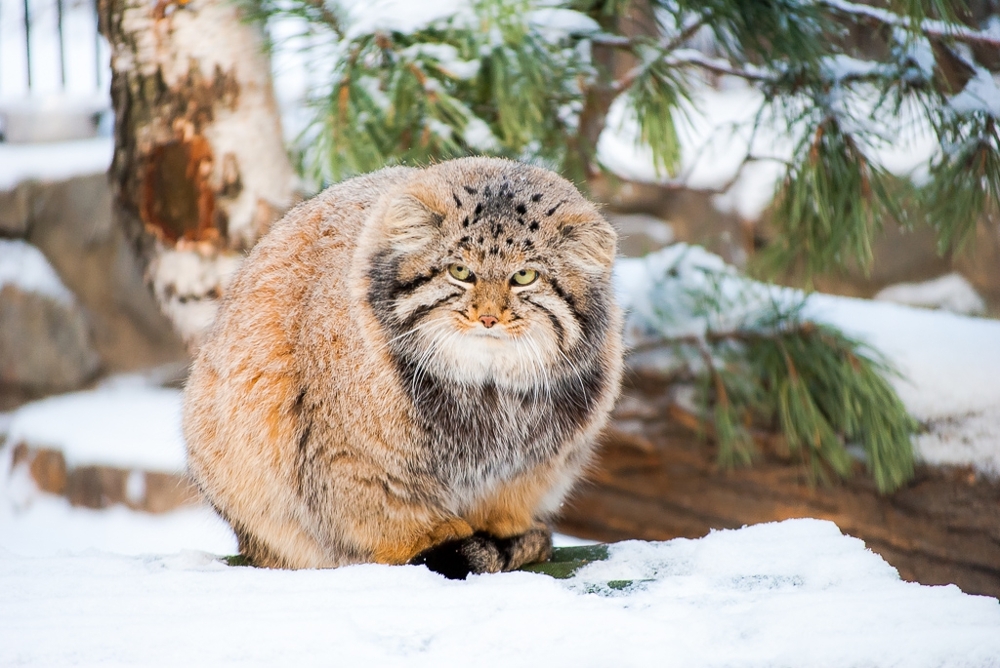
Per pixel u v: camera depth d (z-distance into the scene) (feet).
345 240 20.15
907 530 34.68
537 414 19.36
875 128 34.83
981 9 36.91
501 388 19.12
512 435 19.30
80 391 52.95
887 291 53.26
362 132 28.78
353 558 19.95
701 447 37.22
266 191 31.22
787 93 31.32
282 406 19.97
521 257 18.76
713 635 13.75
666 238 53.16
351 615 14.34
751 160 32.71
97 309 53.26
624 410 37.60
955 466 33.78
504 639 13.50
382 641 13.66
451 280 18.75
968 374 34.78
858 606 14.61
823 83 30.99
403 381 18.66
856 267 52.60
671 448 37.55
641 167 52.95
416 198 18.74
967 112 29.91
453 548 19.10
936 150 31.22
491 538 20.01
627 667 12.80
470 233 18.75
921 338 37.06
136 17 30.40
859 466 35.12
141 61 30.55
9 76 62.80
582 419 19.88
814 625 14.05
